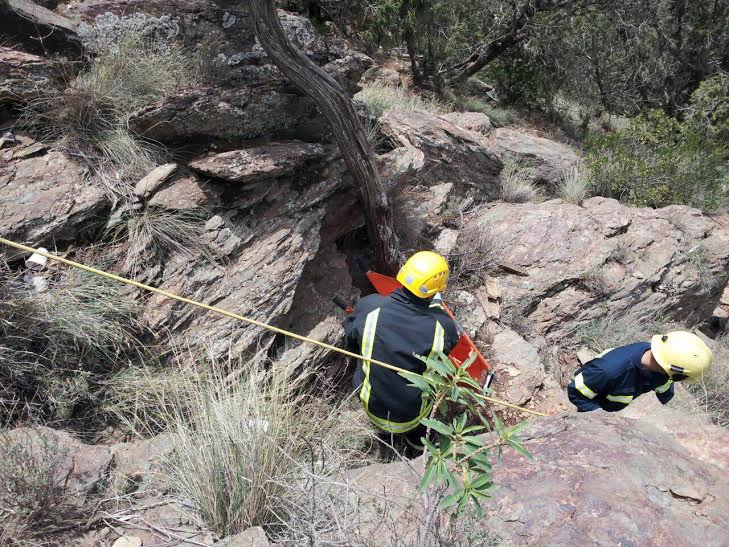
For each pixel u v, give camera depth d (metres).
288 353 4.22
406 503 2.53
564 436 2.67
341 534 2.29
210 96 4.53
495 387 4.90
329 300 4.80
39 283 3.69
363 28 11.02
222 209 4.46
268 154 4.57
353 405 4.33
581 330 6.10
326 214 5.16
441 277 3.60
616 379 3.48
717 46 15.40
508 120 13.01
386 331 3.58
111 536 2.58
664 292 6.58
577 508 2.29
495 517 2.30
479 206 7.35
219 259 4.28
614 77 15.50
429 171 7.06
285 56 4.34
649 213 7.38
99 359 3.70
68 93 4.34
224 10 5.04
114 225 4.12
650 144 9.93
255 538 2.42
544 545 2.17
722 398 5.46
